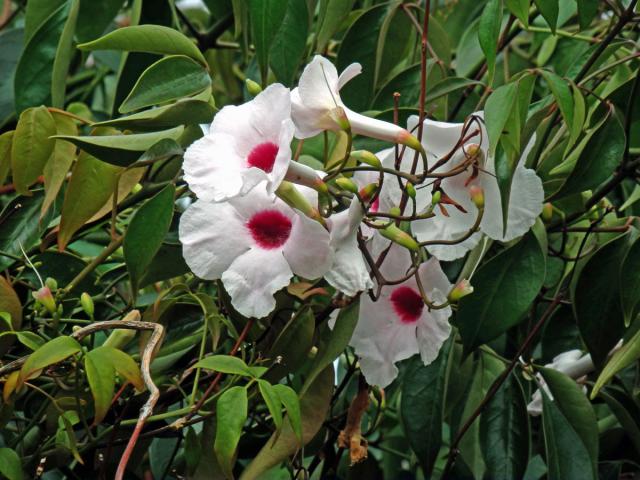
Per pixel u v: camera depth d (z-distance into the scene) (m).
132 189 0.45
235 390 0.36
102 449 0.44
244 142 0.37
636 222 0.44
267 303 0.37
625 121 0.44
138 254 0.41
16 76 0.46
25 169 0.43
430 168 0.39
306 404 0.40
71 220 0.43
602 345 0.43
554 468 0.45
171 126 0.41
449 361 0.45
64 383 0.42
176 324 0.44
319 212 0.36
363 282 0.36
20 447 0.43
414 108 0.45
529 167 0.44
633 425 0.47
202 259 0.37
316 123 0.37
